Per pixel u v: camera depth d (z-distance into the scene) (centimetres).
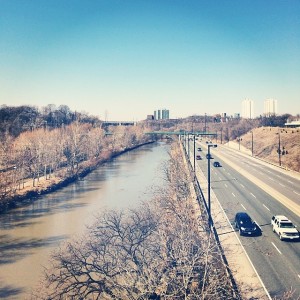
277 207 4634
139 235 2961
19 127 14538
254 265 2719
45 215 5406
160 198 4053
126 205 5725
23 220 5181
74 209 5700
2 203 5850
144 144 19575
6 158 7844
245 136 16062
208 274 1894
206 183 6394
